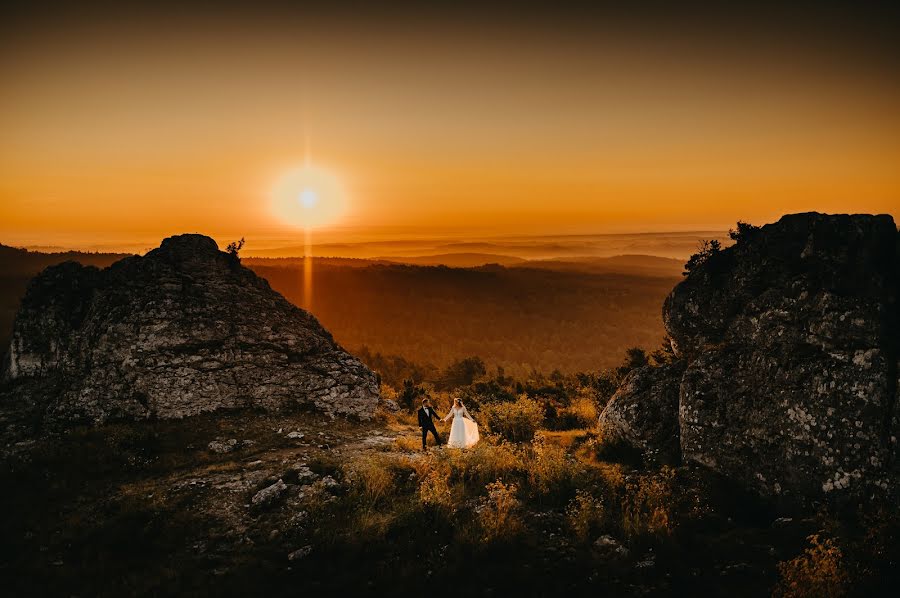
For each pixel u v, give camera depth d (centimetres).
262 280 2309
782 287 1262
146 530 1027
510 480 1282
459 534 962
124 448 1472
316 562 919
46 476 1284
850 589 700
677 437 1419
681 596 762
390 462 1417
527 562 892
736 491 1143
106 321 1852
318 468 1354
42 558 956
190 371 1850
